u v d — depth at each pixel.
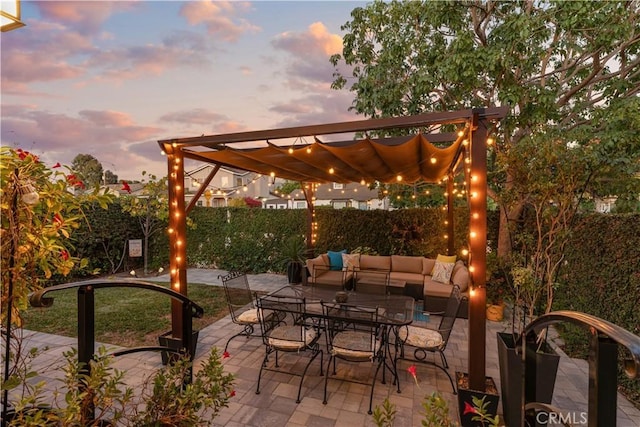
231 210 9.04
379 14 5.88
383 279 5.27
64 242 2.06
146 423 1.46
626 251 3.04
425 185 8.18
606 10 4.43
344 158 4.14
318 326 3.79
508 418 2.54
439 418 1.31
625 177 4.70
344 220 8.21
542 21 4.61
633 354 0.82
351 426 2.60
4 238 1.39
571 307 4.19
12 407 1.65
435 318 5.36
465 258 6.74
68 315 5.13
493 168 5.52
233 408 2.83
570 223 3.07
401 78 6.04
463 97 5.98
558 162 2.87
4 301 1.42
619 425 2.63
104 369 1.38
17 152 1.52
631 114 4.43
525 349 1.48
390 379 3.34
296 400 2.94
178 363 1.67
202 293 6.56
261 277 8.27
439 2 5.00
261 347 4.09
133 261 9.02
